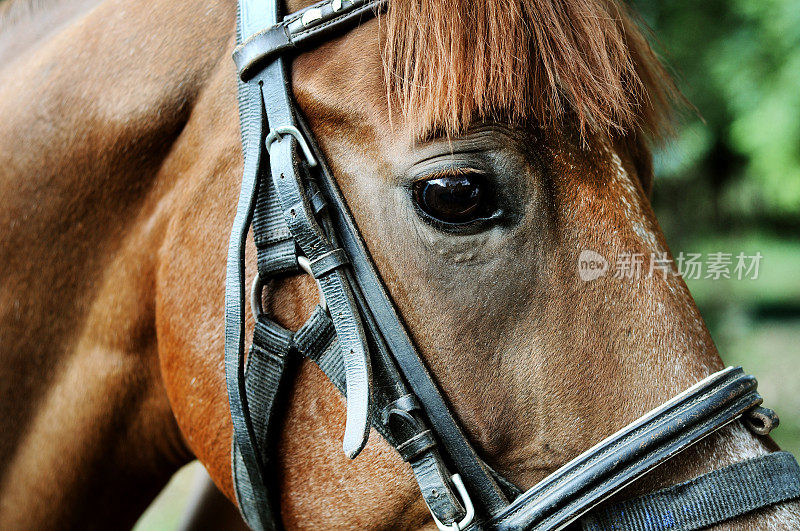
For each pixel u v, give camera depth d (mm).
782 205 11055
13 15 2422
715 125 9820
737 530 1425
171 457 2299
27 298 2074
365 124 1521
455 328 1502
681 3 8852
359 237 1521
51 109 1986
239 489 1756
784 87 9453
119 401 2084
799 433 7676
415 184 1487
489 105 1450
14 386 2129
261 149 1586
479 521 1488
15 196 2033
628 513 1458
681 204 9977
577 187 1518
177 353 1826
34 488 2193
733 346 10219
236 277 1580
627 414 1485
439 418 1504
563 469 1462
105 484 2238
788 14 8992
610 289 1506
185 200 1812
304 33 1574
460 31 1434
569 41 1479
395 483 1593
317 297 1594
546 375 1498
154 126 1855
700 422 1455
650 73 1837
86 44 1994
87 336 2070
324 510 1654
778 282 13906
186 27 1871
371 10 1563
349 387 1475
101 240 1985
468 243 1487
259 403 1649
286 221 1527
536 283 1496
